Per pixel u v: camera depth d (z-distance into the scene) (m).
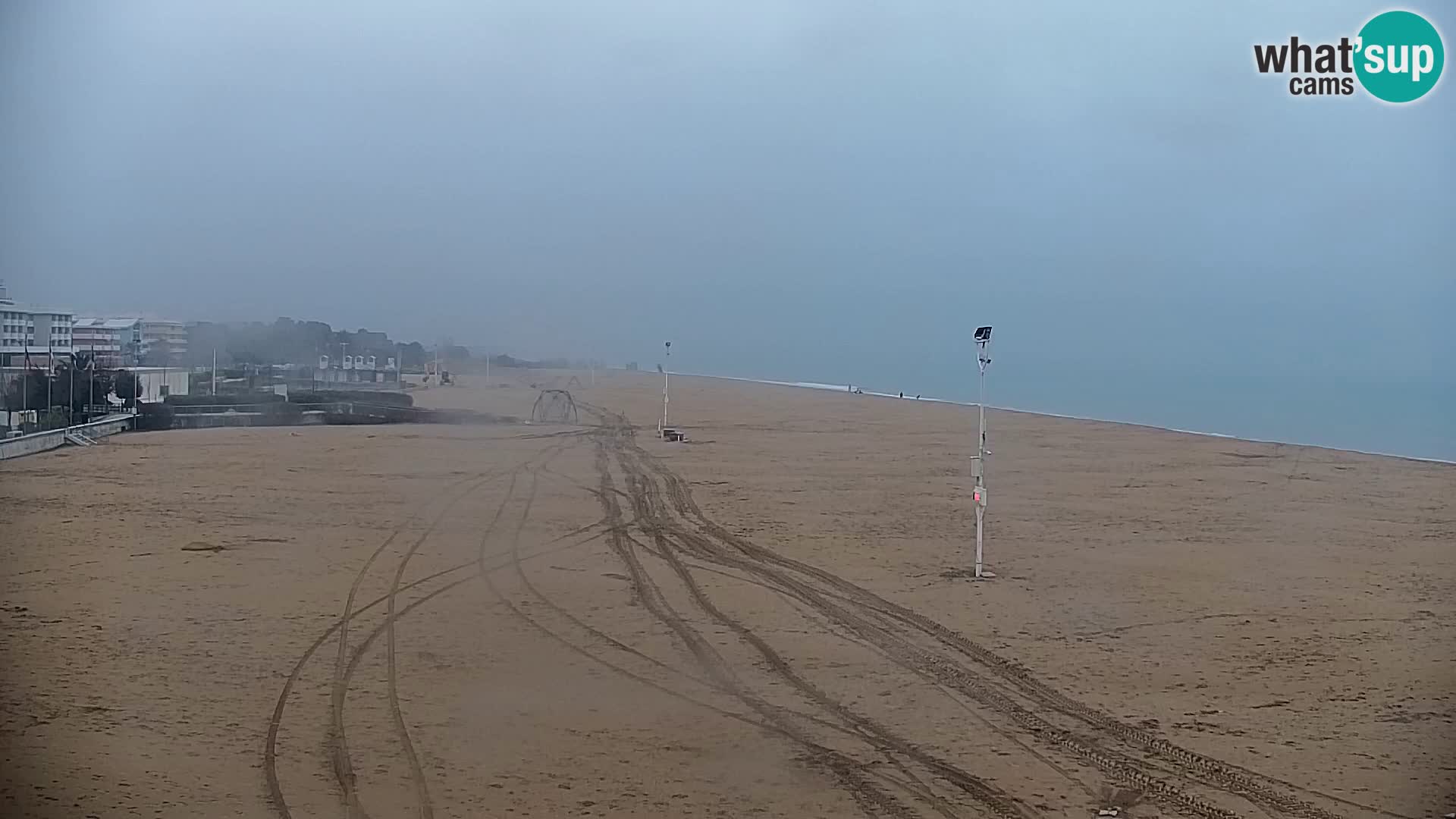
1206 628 17.95
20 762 11.41
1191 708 13.78
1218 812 10.62
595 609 18.78
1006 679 14.98
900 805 10.69
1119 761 11.97
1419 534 27.95
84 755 11.65
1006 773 11.57
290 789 10.80
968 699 14.07
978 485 22.00
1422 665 15.82
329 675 14.72
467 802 10.52
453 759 11.65
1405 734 12.87
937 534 27.06
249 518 28.17
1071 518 30.00
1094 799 10.91
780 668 15.37
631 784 11.04
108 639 16.42
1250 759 12.03
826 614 18.61
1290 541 26.75
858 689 14.43
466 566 22.42
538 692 14.07
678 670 15.22
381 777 11.14
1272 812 10.63
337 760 11.59
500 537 25.88
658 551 24.33
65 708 13.22
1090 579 21.78
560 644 16.47
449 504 31.02
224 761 11.51
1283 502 33.59
